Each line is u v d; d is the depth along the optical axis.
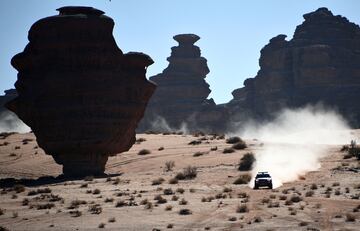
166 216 42.81
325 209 44.91
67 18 80.62
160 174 82.12
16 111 82.00
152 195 58.94
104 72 80.62
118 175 84.12
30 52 81.62
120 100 81.19
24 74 82.62
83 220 41.44
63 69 80.19
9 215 45.28
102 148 80.75
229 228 36.09
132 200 54.31
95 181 75.00
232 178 75.50
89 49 80.50
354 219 38.53
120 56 81.94
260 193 59.12
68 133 79.88
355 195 55.06
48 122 80.25
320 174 75.19
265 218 40.38
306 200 51.84
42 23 81.31
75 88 79.62
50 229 37.31
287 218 40.12
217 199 54.16
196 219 40.84
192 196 57.16
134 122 83.81
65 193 62.47
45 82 80.00
